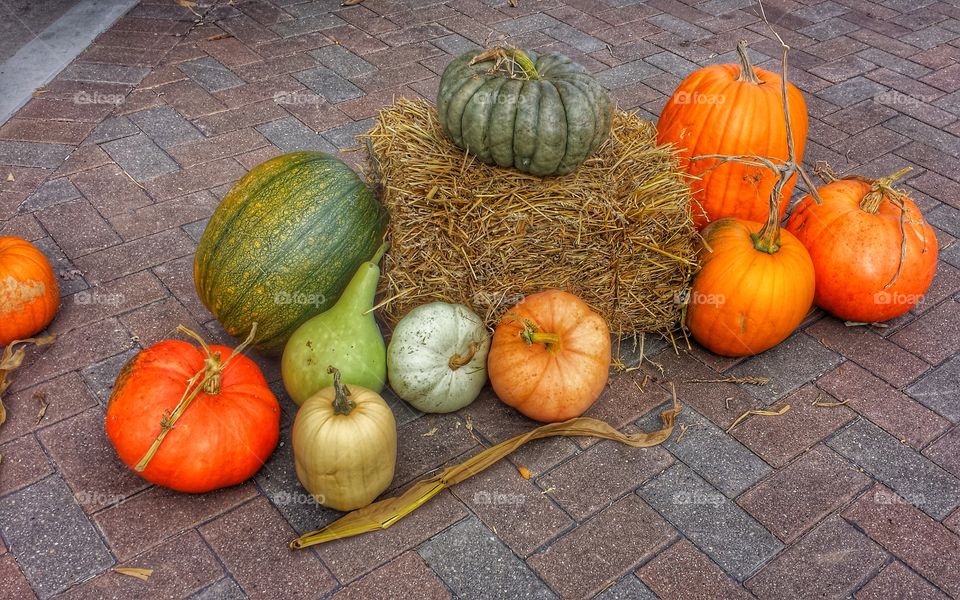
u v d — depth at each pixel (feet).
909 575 9.43
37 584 8.94
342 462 9.16
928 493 10.46
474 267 11.13
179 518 9.73
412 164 11.10
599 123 10.85
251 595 8.95
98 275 13.32
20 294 11.45
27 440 10.59
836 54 21.50
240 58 19.95
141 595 8.88
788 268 11.69
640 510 10.09
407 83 19.17
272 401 10.28
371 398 9.66
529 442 10.96
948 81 20.38
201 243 11.44
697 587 9.21
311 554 9.40
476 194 10.78
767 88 13.33
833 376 12.27
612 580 9.25
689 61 20.75
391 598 8.98
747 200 13.44
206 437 9.49
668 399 11.78
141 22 21.38
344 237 11.11
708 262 12.00
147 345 12.08
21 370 11.57
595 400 11.61
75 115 17.38
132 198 15.08
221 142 16.80
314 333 10.72
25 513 9.69
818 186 16.26
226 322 11.26
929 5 24.49
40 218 14.43
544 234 11.00
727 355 12.52
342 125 17.53
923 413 11.66
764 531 9.89
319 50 20.49
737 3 24.23
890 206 12.80
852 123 18.58
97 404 11.14
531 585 9.18
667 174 11.66
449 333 10.83
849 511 10.19
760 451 10.98
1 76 18.57
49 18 21.29
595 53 20.98
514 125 10.44
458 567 9.34
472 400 11.37
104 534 9.50
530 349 10.64
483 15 22.70
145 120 17.37
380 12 22.62
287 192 11.08
